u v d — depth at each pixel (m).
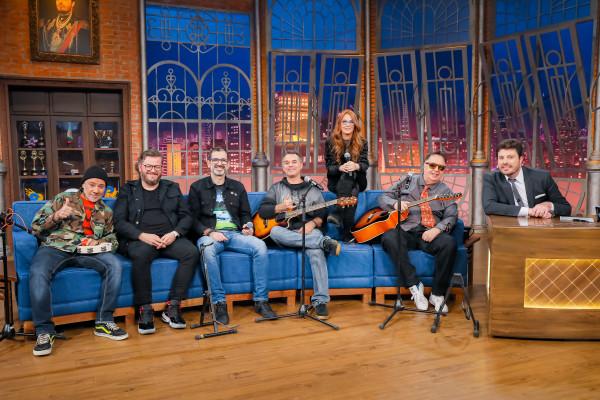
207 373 2.53
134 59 6.09
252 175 6.71
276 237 3.64
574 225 2.95
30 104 5.91
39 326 2.87
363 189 4.10
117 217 3.39
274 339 3.00
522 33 5.87
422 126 6.63
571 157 5.64
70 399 2.26
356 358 2.70
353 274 3.70
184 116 6.43
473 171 6.35
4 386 2.39
